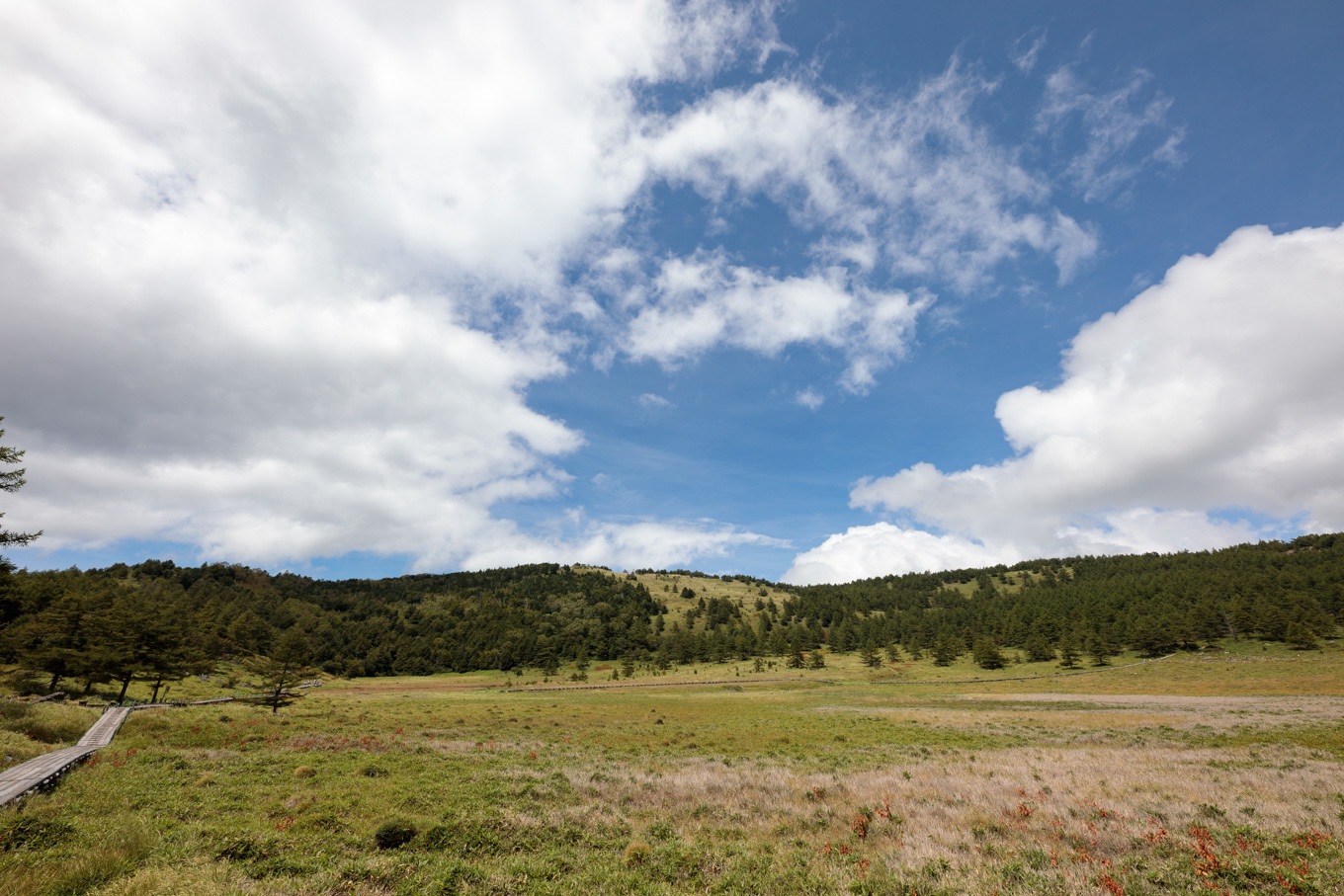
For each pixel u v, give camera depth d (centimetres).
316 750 2770
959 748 3209
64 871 948
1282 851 1144
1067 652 12525
